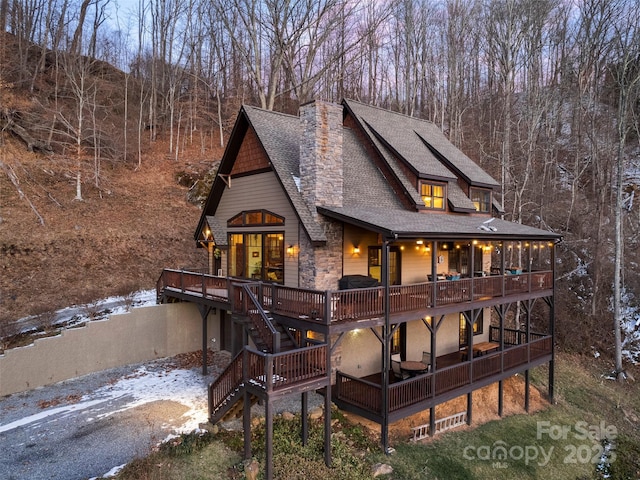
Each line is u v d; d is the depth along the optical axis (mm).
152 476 8500
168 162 32406
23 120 26828
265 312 11562
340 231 13070
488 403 14641
